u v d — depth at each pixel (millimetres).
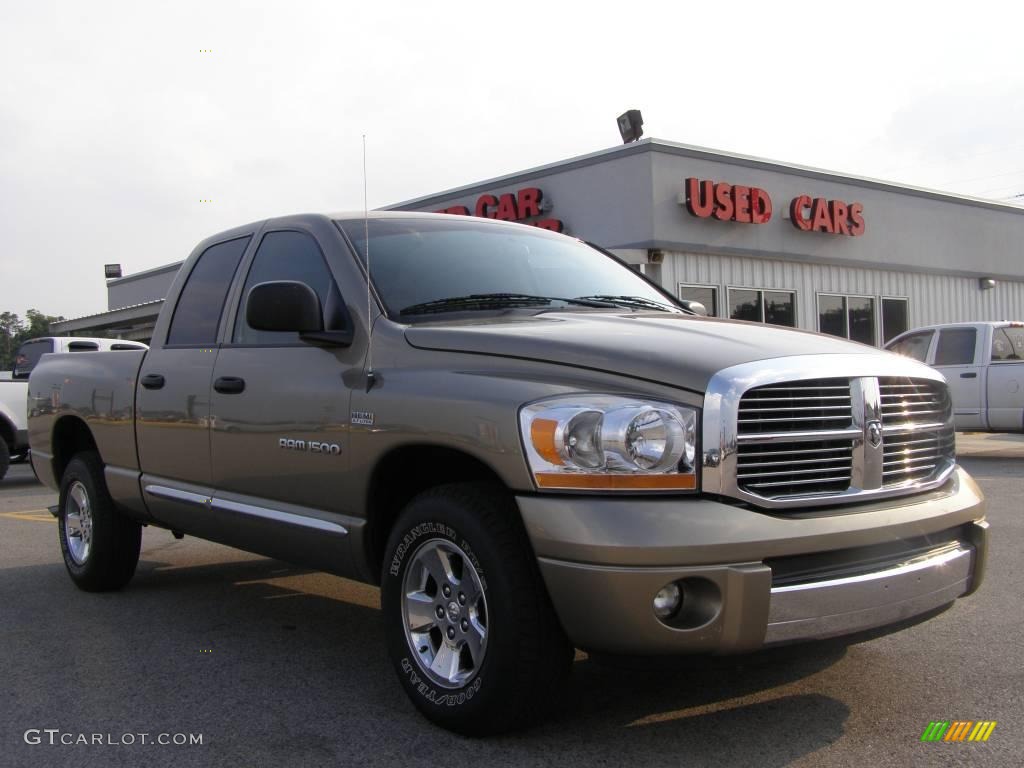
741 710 3619
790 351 3312
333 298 4117
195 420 4711
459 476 3678
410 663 3545
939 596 3418
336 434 3842
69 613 5320
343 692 3943
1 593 5848
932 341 12898
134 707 3797
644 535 2908
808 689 3848
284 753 3311
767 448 3107
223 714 3707
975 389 12234
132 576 5832
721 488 3010
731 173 18906
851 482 3268
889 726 3451
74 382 5875
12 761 3287
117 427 5395
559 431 3074
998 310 25969
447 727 3418
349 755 3277
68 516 5980
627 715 3576
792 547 3014
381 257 4199
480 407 3266
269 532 4305
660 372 3133
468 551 3289
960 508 3559
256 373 4332
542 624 3148
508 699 3188
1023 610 4973
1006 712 3574
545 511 3043
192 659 4430
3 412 12125
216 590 5879
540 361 3320
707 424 3027
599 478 3027
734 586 2922
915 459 3545
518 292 4316
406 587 3574
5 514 9750
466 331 3578
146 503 5215
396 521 3633
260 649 4582
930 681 3922
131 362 5383
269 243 4711
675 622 2979
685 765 3135
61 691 3998
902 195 22859
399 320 3857
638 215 17688
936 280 24031
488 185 20188
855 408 3309
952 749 3244
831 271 21297
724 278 19078
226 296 4832
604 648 3000
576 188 18672
